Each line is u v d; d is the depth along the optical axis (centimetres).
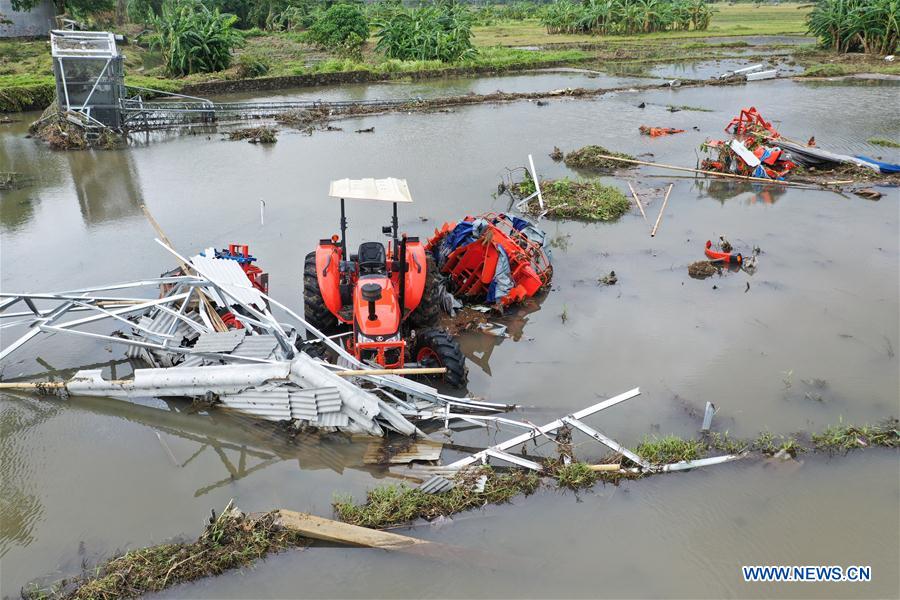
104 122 2338
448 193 1603
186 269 995
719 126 2359
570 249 1275
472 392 815
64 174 1817
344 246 900
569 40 5572
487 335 959
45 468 682
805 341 928
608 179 1750
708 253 1200
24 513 620
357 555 572
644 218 1452
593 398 803
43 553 576
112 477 671
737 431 742
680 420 761
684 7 6206
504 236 1049
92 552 578
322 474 678
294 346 834
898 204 1530
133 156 2027
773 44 5066
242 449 718
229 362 791
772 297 1063
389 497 629
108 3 4666
